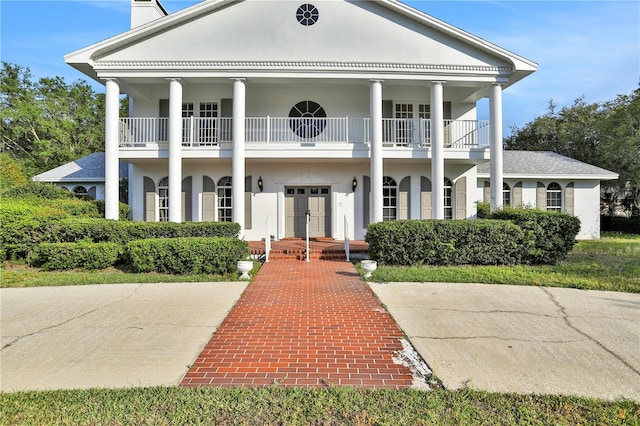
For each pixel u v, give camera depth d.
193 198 14.68
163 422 3.06
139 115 14.59
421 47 12.76
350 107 14.98
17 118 29.92
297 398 3.44
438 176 12.74
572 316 5.97
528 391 3.59
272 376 3.94
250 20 12.56
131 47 12.45
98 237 10.87
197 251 9.19
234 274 9.13
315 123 14.84
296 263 11.06
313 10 12.66
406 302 6.79
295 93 14.88
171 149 12.48
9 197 14.05
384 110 14.95
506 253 10.45
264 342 4.89
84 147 33.56
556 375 3.93
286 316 5.99
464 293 7.45
